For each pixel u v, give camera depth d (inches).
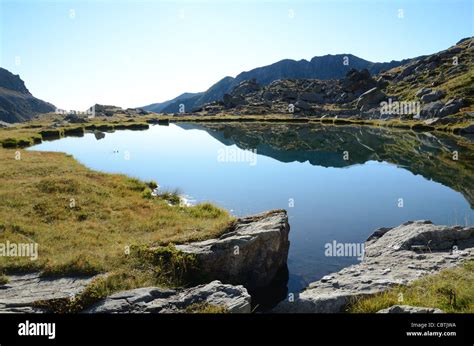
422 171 1759.4
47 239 733.3
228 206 1187.9
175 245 708.0
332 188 1448.1
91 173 1338.6
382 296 539.8
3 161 1461.6
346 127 4168.3
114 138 3277.6
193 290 545.3
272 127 4306.1
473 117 3535.9
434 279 572.7
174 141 3046.3
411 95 5713.6
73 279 581.0
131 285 565.9
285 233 770.8
